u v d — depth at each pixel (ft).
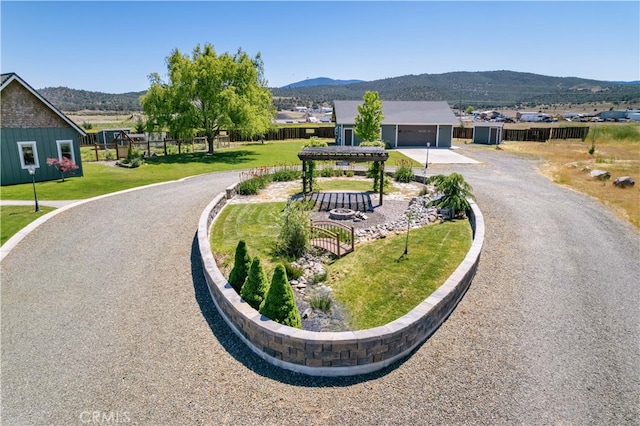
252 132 104.32
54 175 68.54
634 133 129.18
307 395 17.58
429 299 22.24
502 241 35.53
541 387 17.85
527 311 24.14
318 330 22.54
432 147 121.39
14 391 18.07
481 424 15.87
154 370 19.33
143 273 30.07
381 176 49.34
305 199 51.01
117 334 22.39
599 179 62.28
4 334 22.53
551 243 35.17
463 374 18.70
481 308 24.48
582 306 24.76
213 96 97.14
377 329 19.21
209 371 19.21
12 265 31.65
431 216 42.83
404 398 17.28
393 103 133.18
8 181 63.46
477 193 53.83
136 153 90.58
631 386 17.94
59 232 38.81
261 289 23.09
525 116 283.59
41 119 66.18
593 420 16.07
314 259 32.48
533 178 66.13
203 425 16.03
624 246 34.63
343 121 119.34
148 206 47.98
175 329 22.80
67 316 24.35
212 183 62.85
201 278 29.17
